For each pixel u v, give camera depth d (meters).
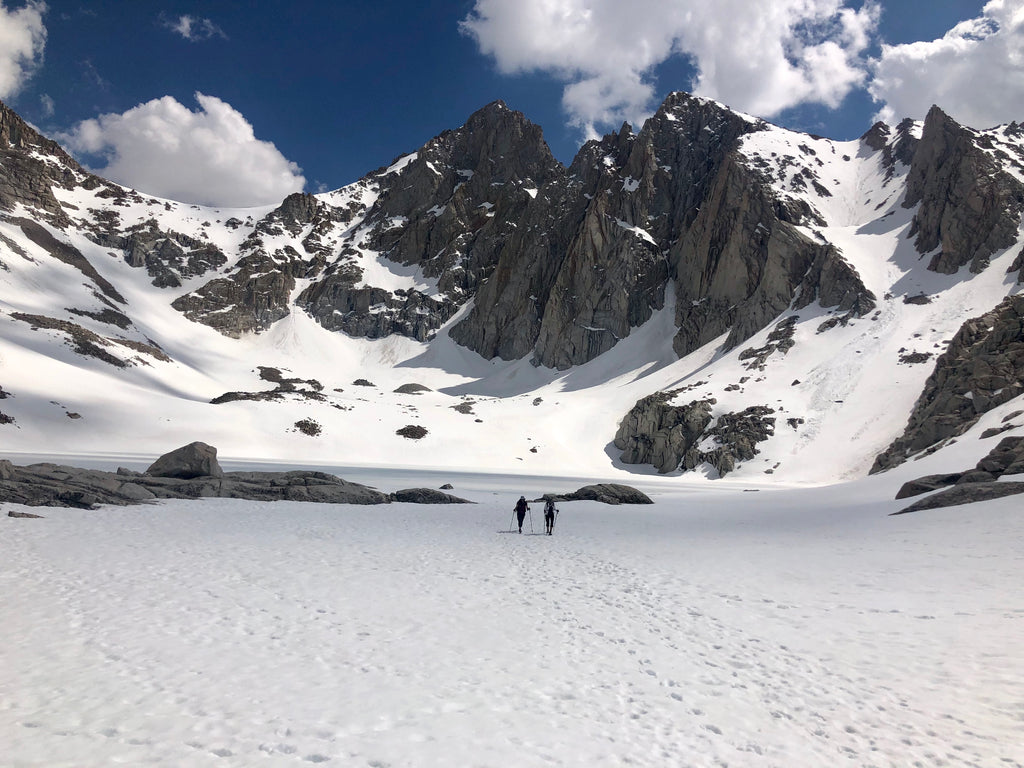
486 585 17.11
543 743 7.59
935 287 127.44
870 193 176.38
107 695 8.61
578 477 103.94
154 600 13.67
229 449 106.00
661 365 164.62
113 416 105.19
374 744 7.43
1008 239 125.00
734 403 114.94
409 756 7.16
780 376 120.50
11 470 34.34
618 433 132.00
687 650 11.34
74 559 17.64
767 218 159.25
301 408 125.62
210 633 11.56
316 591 15.34
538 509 45.00
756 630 12.55
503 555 22.97
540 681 9.75
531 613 14.03
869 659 10.49
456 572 18.98
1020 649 10.40
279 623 12.41
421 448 120.81
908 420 89.69
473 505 46.44
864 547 22.50
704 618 13.56
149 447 99.62
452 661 10.60
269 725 7.88
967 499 28.94
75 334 136.38
